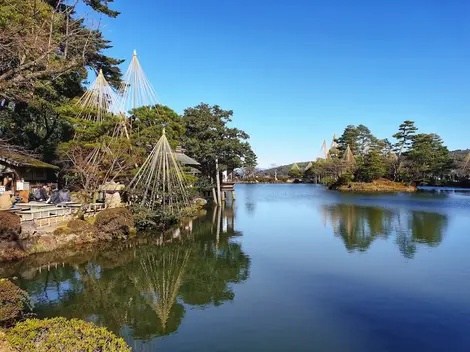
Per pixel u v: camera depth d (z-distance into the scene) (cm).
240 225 2680
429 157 7806
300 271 1449
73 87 2991
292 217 3128
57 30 1352
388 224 2678
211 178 4556
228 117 4391
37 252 1589
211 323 969
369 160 7750
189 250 1855
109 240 1944
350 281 1313
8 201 1889
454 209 3672
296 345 842
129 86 2589
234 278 1371
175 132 2627
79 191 2434
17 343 590
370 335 891
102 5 2597
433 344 846
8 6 1435
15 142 2752
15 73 988
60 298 1178
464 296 1157
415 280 1322
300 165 14575
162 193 2314
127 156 2197
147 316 1029
